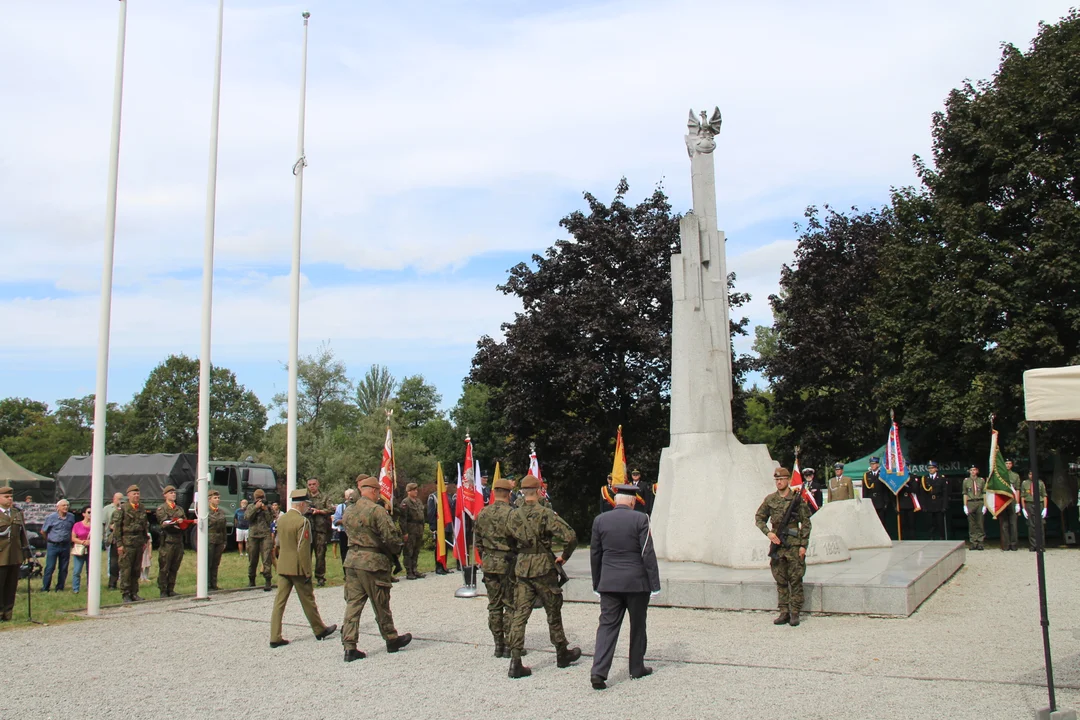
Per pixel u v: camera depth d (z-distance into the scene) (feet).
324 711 22.56
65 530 54.44
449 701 23.21
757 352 183.32
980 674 24.64
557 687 24.49
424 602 43.88
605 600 24.97
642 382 97.45
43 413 237.86
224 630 36.40
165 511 49.08
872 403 100.48
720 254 51.31
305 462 139.74
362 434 138.72
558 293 103.96
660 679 25.05
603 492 67.77
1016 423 71.00
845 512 53.62
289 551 32.37
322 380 197.77
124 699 24.40
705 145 52.19
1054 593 40.42
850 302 103.71
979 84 78.59
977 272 71.72
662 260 102.58
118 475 93.25
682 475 48.14
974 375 72.59
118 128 44.50
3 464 94.99
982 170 74.95
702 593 37.81
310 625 35.50
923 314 77.61
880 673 25.04
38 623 39.17
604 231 100.42
